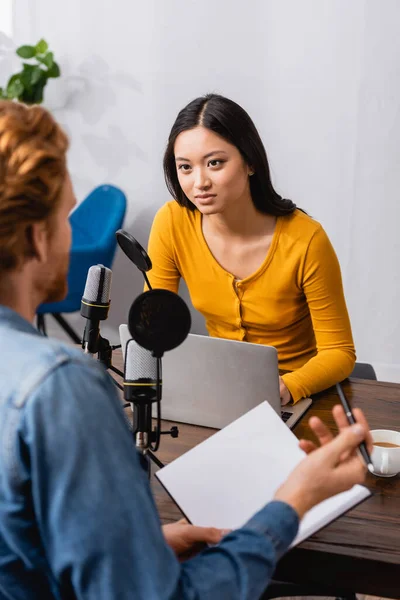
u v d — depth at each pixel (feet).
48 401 2.40
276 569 3.88
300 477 2.98
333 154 11.13
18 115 2.65
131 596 2.38
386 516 4.08
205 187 6.07
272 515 2.87
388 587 3.73
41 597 2.61
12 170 2.54
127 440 2.53
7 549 2.56
